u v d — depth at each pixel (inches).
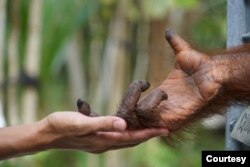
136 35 168.1
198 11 172.7
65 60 177.2
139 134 59.2
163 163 159.6
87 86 176.6
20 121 151.6
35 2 148.8
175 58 69.4
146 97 60.5
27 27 150.5
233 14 70.6
